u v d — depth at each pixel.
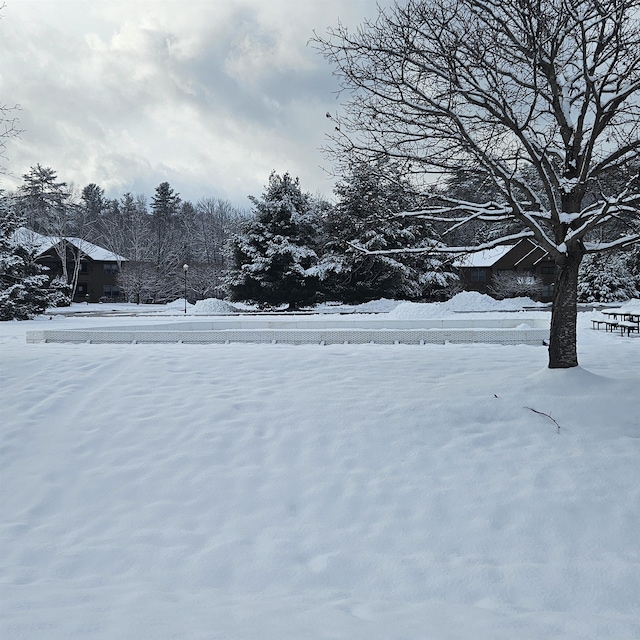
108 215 91.81
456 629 3.22
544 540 4.75
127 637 2.91
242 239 39.53
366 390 8.21
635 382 7.52
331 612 3.57
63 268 54.78
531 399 7.32
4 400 8.12
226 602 3.82
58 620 3.19
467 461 6.06
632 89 7.15
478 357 10.85
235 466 6.23
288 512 5.38
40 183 72.25
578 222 7.94
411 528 5.03
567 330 8.08
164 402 7.95
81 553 4.73
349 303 40.25
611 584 4.08
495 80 7.76
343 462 6.18
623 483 5.48
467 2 7.65
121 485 5.94
